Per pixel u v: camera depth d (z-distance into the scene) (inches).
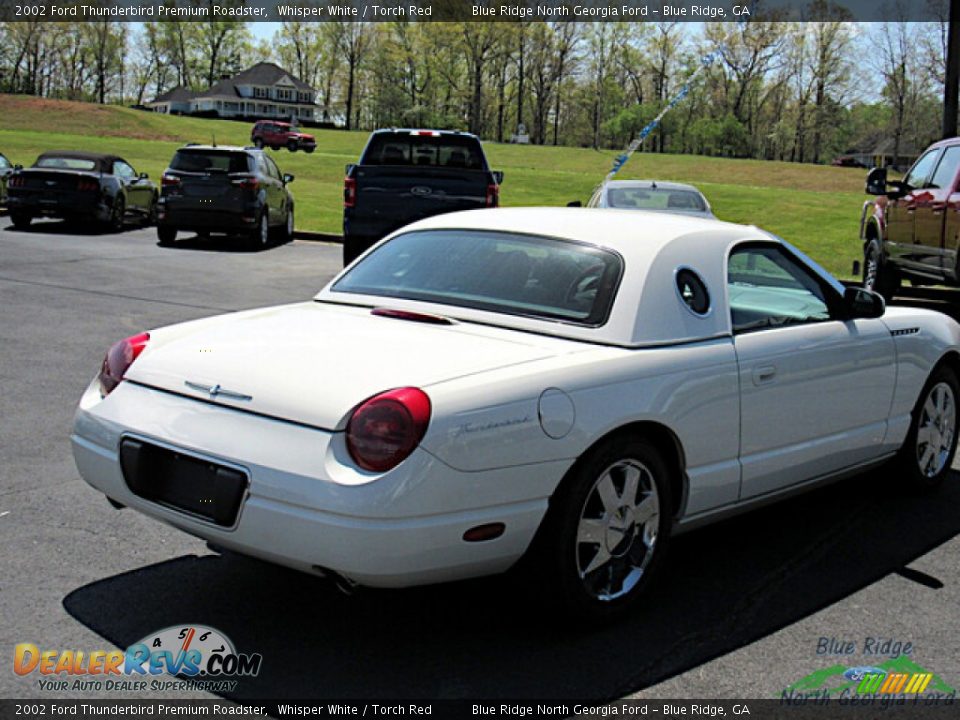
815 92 3607.3
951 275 405.4
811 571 172.7
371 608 151.9
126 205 810.8
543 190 1533.0
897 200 460.4
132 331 370.0
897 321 203.3
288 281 538.3
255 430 129.9
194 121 3174.2
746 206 1202.0
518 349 143.3
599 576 146.3
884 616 154.9
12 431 239.0
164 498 137.3
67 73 4419.3
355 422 124.3
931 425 216.5
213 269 578.9
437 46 3895.2
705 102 3794.3
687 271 162.4
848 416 187.3
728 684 132.0
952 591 165.6
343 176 1674.5
